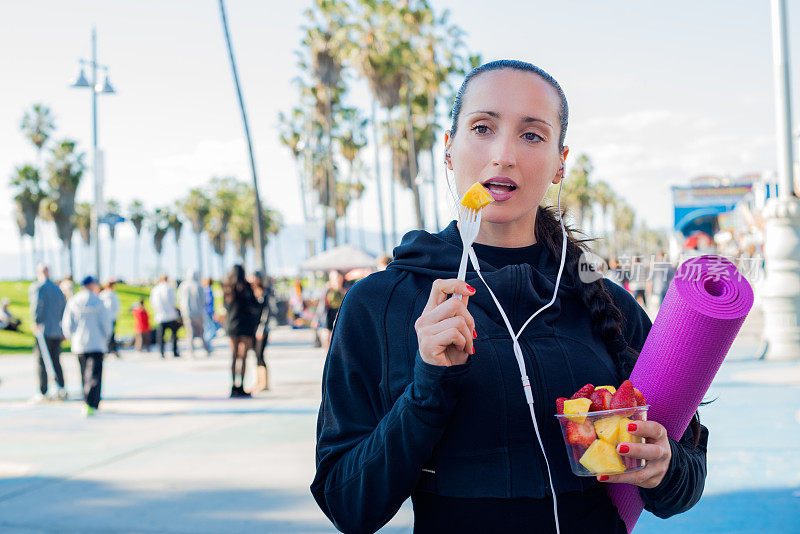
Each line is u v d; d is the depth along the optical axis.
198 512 4.55
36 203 63.31
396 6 34.00
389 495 1.19
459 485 1.22
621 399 1.13
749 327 15.23
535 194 1.30
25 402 9.87
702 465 1.30
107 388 11.05
